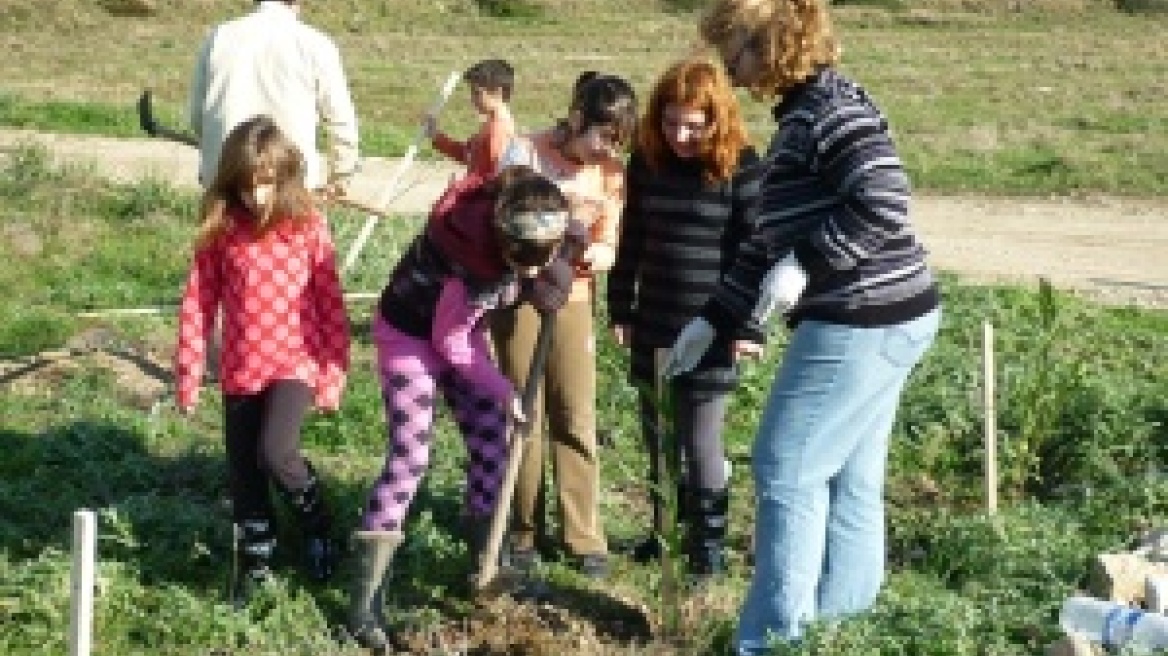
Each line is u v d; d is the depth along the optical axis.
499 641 5.94
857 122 5.15
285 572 6.30
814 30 5.23
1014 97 24.22
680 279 6.14
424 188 15.55
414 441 5.88
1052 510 7.12
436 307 5.77
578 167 6.19
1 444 7.50
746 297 5.49
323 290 6.09
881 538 5.84
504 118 7.36
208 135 7.88
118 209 12.54
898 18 34.12
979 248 14.44
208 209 5.95
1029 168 18.23
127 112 18.41
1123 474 7.72
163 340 9.27
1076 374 7.64
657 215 6.14
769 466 5.47
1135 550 6.68
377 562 5.86
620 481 7.58
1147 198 17.16
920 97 24.00
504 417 6.06
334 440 7.78
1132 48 30.83
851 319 5.30
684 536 6.38
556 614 6.11
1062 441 7.89
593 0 35.69
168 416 7.97
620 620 6.16
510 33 31.94
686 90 5.93
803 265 5.18
